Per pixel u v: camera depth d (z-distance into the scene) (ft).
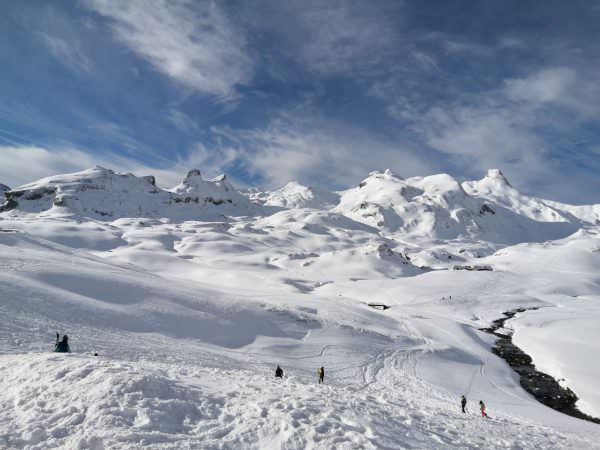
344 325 206.69
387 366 162.81
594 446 62.54
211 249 629.92
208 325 161.38
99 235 608.19
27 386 43.62
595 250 651.66
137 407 38.75
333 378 135.03
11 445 32.22
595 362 194.80
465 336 254.06
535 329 284.61
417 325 268.82
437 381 151.02
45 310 120.06
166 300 173.17
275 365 133.69
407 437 43.32
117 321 134.00
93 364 50.01
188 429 37.60
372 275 552.82
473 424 61.05
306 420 41.06
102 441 32.78
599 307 374.22
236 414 41.52
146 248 582.76
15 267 159.02
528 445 53.01
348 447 36.29
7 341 86.94
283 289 374.22
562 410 145.28
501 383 167.84
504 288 450.30
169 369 60.44
